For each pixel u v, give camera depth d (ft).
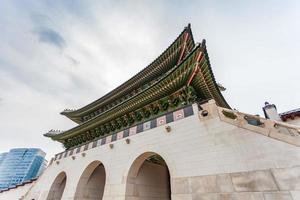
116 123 61.11
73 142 78.38
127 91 75.87
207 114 37.14
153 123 46.88
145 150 43.06
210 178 29.68
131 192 42.37
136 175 46.06
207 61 41.11
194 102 42.32
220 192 27.58
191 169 32.73
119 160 47.88
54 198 65.67
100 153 55.98
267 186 24.30
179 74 42.98
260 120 29.89
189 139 36.55
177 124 40.93
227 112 34.88
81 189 55.83
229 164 28.94
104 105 85.66
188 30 51.42
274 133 27.37
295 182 22.63
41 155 542.16
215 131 33.78
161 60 62.80
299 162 23.56
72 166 63.67
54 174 70.08
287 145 25.53
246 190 25.57
